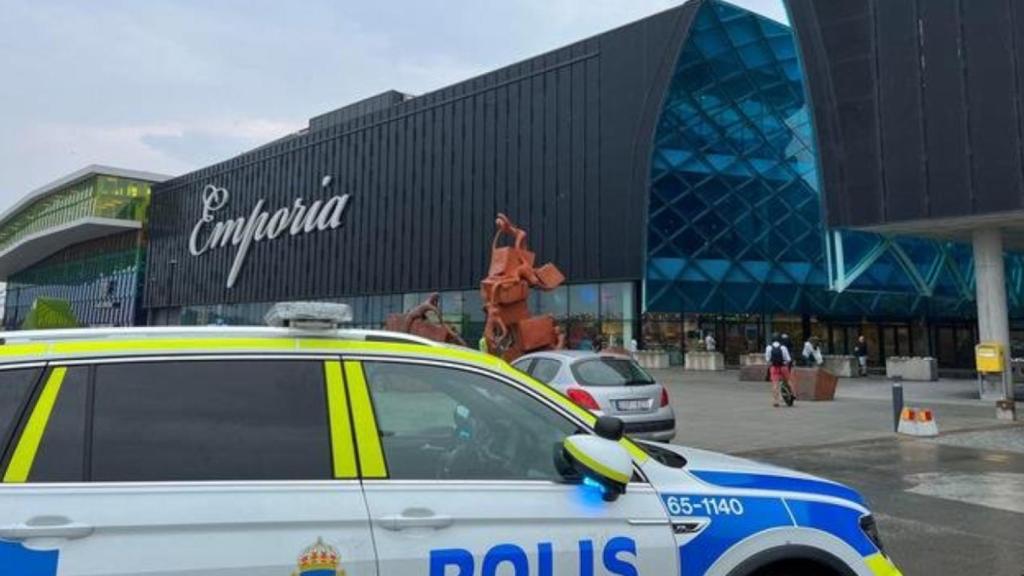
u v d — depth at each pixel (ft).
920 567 20.31
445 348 11.04
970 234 77.46
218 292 214.07
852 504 11.93
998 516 26.12
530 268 71.10
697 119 128.06
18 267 345.51
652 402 36.78
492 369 11.09
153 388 9.42
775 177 132.98
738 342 130.21
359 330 10.90
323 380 10.00
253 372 9.83
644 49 125.59
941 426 50.57
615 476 10.14
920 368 103.45
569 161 133.18
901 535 23.59
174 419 9.31
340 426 9.78
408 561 9.24
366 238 170.50
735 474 11.84
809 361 97.60
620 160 126.11
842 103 74.38
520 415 11.07
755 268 129.59
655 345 123.44
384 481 9.69
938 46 68.33
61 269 301.02
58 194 278.46
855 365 111.86
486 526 9.72
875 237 101.91
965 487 31.22
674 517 10.55
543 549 9.80
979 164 65.57
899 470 35.37
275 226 195.11
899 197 70.08
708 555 10.52
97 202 245.04
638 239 122.21
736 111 131.13
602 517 10.23
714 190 128.16
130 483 8.80
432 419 10.64
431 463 10.21
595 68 131.44
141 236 250.37
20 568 8.07
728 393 77.56
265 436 9.48
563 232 132.67
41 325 63.21
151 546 8.50
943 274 133.49
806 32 77.36
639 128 124.16
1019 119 63.82
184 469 9.04
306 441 9.57
